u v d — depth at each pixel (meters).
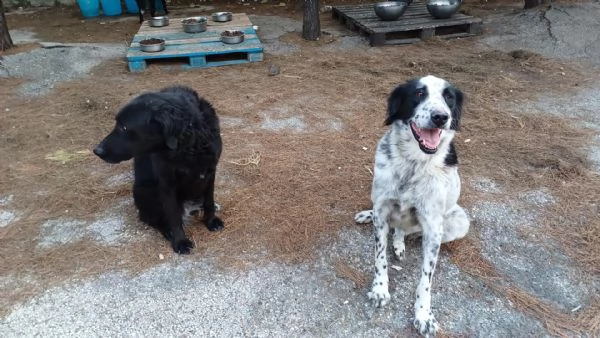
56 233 1.99
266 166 2.47
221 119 3.03
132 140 1.63
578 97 3.22
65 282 1.71
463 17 4.71
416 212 1.57
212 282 1.71
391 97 1.59
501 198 2.16
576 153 2.50
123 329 1.52
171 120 1.61
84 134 2.87
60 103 3.30
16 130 2.91
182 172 1.74
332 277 1.73
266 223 2.03
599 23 4.44
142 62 3.94
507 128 2.83
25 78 3.78
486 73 3.68
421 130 1.46
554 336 1.46
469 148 2.61
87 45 4.53
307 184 2.31
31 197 2.24
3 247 1.90
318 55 4.27
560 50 4.11
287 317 1.56
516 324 1.51
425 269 1.52
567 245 1.85
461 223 1.74
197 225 2.05
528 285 1.67
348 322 1.54
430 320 1.49
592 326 1.48
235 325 1.53
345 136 2.79
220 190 2.29
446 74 3.69
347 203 2.17
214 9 6.45
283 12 6.14
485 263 1.77
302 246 1.89
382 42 4.43
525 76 3.62
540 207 2.09
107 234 1.99
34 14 6.25
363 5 5.56
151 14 5.77
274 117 3.06
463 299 1.61
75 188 2.31
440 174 1.52
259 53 4.11
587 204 2.09
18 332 1.51
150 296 1.65
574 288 1.65
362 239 1.93
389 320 1.54
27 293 1.66
